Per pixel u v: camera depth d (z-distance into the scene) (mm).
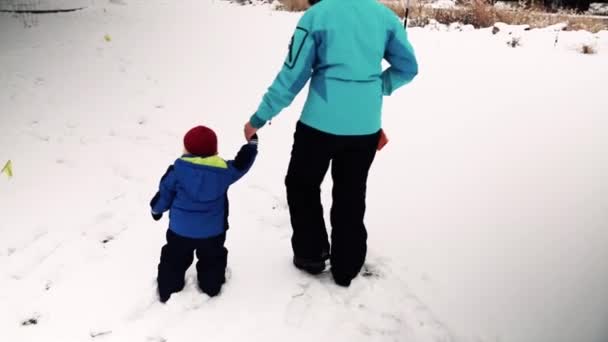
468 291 3102
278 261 3236
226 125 5500
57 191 3939
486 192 4324
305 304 2891
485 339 2742
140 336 2592
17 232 3389
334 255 2969
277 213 3826
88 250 3242
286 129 5488
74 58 7270
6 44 7594
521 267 3342
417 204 4094
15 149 4586
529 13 12719
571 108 6402
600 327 2801
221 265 2820
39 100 5730
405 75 2688
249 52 8461
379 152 5055
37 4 10266
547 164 4891
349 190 2828
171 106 5934
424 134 5531
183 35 9359
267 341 2615
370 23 2471
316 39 2436
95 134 5031
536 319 2881
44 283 2939
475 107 6379
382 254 3408
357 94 2518
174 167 2531
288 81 2441
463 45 9734
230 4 15164
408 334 2750
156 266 3104
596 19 12461
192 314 2748
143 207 3791
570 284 3188
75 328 2625
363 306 2922
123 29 9320
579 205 4148
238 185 4227
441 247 3527
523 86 7230
